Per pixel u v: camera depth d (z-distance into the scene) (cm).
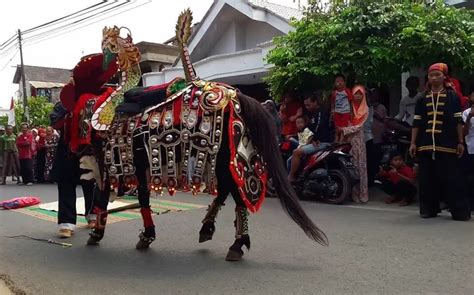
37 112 2584
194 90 451
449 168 598
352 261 429
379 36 805
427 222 589
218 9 1385
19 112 2683
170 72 1502
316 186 750
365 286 365
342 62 791
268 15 1297
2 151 1386
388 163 777
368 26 791
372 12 800
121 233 576
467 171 662
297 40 862
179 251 486
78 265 450
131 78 504
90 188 596
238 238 446
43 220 686
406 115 841
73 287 388
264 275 398
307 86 895
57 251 505
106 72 527
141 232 504
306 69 808
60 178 571
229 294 358
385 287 362
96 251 500
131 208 733
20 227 639
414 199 753
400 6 823
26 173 1339
